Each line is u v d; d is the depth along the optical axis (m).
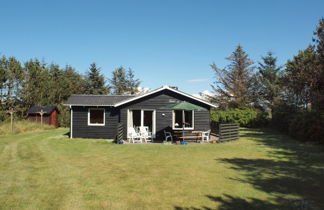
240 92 42.41
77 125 19.34
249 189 6.57
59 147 14.12
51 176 7.78
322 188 6.65
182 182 7.19
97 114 19.44
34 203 5.55
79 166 9.21
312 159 10.62
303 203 5.53
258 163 9.81
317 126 15.79
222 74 44.38
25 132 23.95
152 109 18.94
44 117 32.19
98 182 7.16
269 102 43.50
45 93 40.41
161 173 8.20
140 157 11.07
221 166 9.27
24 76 35.28
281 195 6.11
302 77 21.31
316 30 19.55
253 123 30.86
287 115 23.12
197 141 17.19
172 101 19.02
